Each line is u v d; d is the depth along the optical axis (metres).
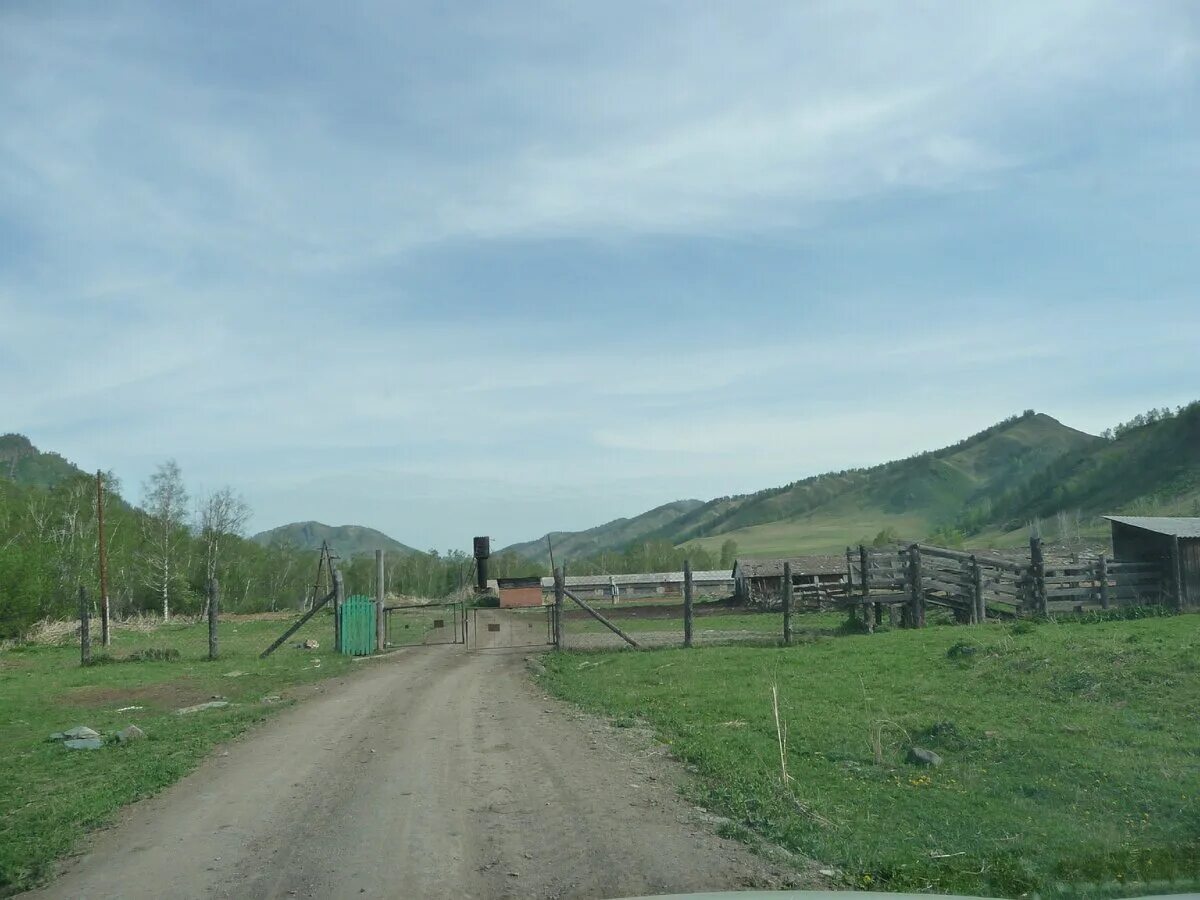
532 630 44.00
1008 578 28.56
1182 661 14.38
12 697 20.83
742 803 8.87
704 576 83.00
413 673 23.86
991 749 11.12
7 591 41.72
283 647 34.84
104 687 22.47
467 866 7.23
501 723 14.66
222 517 73.38
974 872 6.88
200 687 22.09
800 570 66.88
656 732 13.33
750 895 4.71
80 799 10.09
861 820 8.53
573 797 9.41
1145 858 7.16
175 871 7.41
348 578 98.00
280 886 6.91
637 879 6.79
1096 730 11.56
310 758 12.17
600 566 119.19
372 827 8.48
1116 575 27.92
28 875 7.48
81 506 63.31
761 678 18.03
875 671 17.84
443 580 104.94
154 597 70.38
